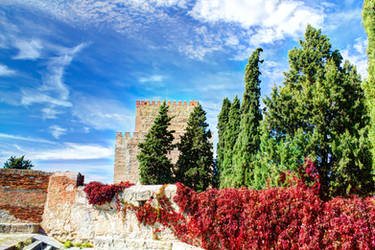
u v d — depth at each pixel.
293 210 10.01
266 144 15.38
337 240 9.23
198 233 10.73
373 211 9.08
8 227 11.37
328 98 14.35
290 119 15.18
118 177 33.12
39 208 12.36
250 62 22.53
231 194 10.84
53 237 11.84
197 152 27.03
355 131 13.83
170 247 10.64
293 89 18.16
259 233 10.01
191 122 28.14
